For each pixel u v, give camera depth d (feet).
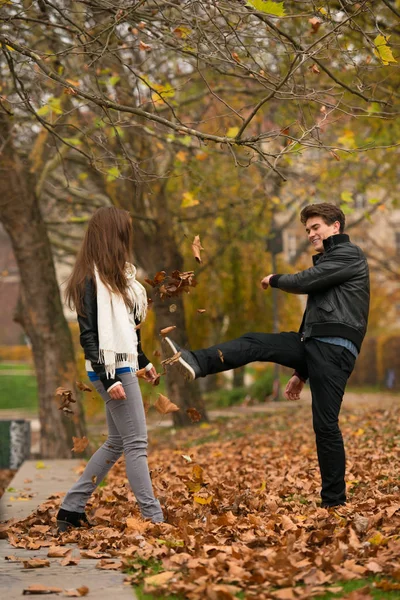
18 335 218.18
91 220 18.52
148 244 62.03
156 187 59.26
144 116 22.77
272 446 39.83
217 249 72.33
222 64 29.27
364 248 128.16
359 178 62.28
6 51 25.36
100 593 13.53
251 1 19.49
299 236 135.64
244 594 12.87
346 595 12.45
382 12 37.58
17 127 43.93
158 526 17.53
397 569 13.32
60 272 140.36
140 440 18.49
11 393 137.39
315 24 20.40
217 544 16.34
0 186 46.32
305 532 17.11
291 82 26.66
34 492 29.09
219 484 24.56
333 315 19.10
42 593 13.64
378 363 129.29
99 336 17.74
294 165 51.98
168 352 18.70
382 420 44.62
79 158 53.26
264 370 113.50
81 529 19.49
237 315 81.92
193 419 18.47
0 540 19.54
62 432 47.93
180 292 18.94
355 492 22.30
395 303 158.30
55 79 23.89
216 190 57.36
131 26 26.32
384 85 43.42
